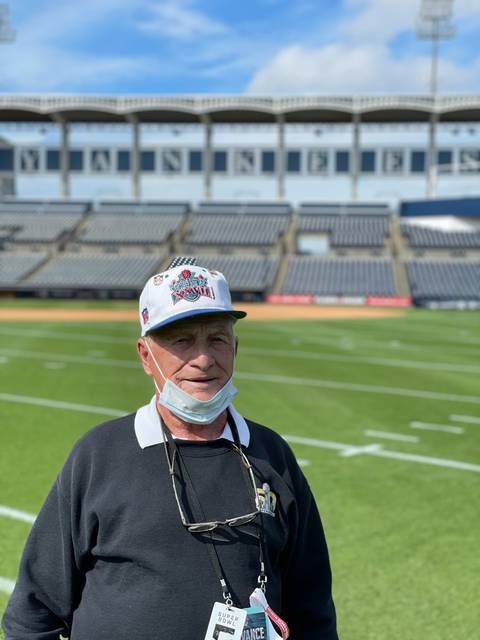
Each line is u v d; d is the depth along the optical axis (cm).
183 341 241
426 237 5425
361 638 474
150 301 244
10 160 5794
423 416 1217
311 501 268
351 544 637
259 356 2016
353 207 5875
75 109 5062
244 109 4978
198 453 241
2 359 1905
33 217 5853
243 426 255
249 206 5888
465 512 727
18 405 1279
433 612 511
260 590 230
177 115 5309
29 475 841
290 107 4934
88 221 5862
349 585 554
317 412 1241
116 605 228
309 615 262
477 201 5319
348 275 5062
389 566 590
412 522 695
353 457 940
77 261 5322
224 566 228
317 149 5541
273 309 4244
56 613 252
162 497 232
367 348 2245
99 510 233
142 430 244
